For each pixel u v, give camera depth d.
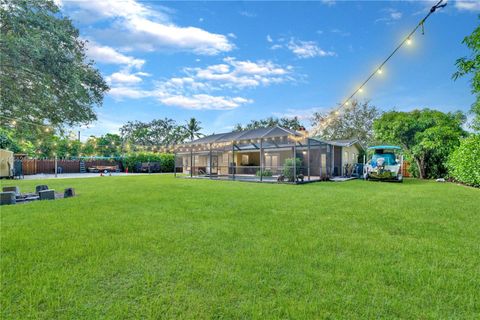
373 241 3.25
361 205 5.82
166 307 1.83
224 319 1.70
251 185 11.04
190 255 2.78
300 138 12.17
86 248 2.97
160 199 6.71
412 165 16.92
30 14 9.50
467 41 3.58
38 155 24.89
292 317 1.71
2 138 17.05
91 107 12.56
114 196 7.30
